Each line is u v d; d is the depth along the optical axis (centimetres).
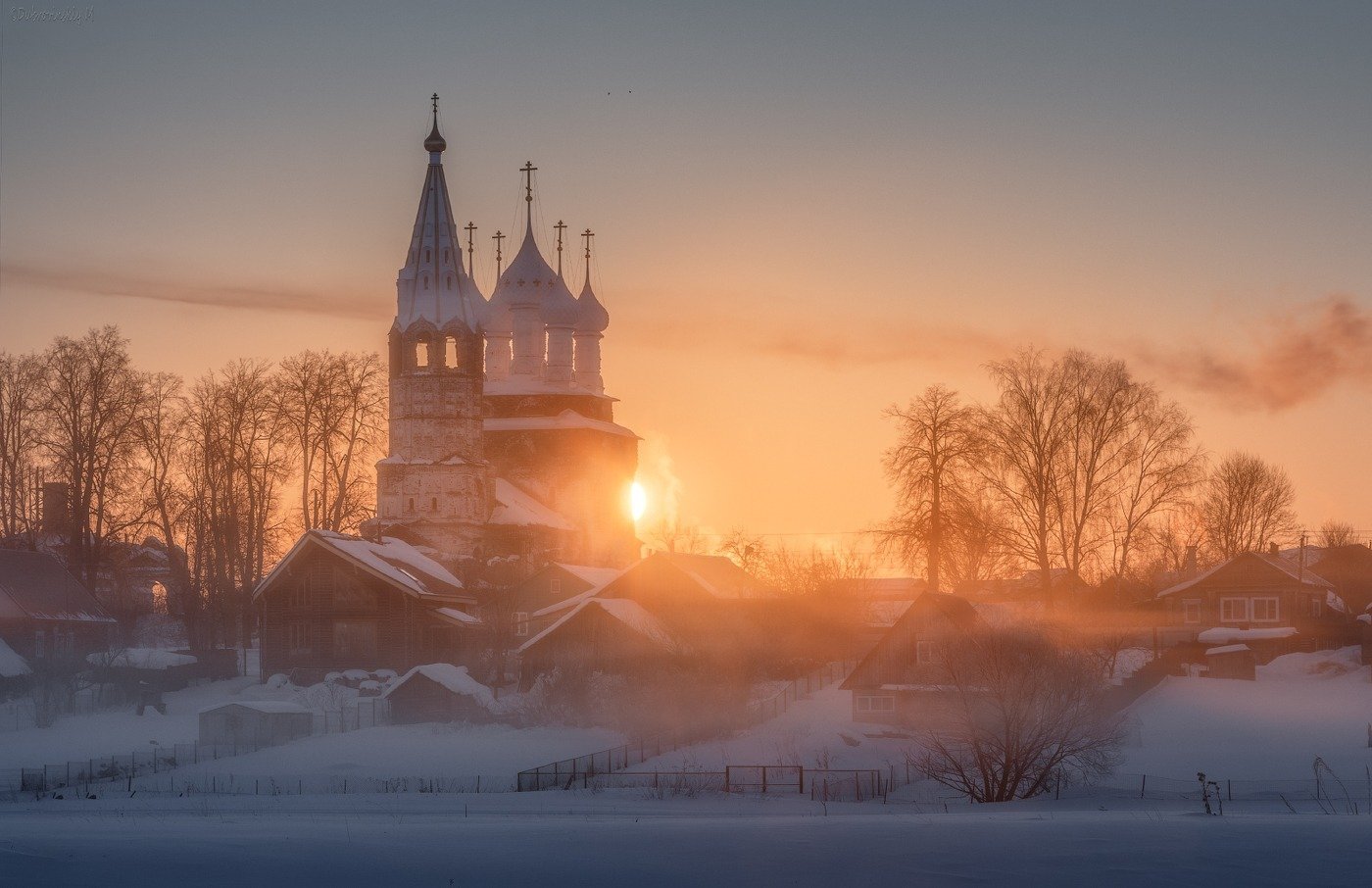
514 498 14238
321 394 12362
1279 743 7950
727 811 6072
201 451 12069
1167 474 10106
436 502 13038
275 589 11288
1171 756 7619
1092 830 4838
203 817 5688
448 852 4372
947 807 6222
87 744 8831
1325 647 11244
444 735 8775
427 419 13138
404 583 11069
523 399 15450
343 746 8488
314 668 11144
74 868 4031
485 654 10925
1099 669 8219
